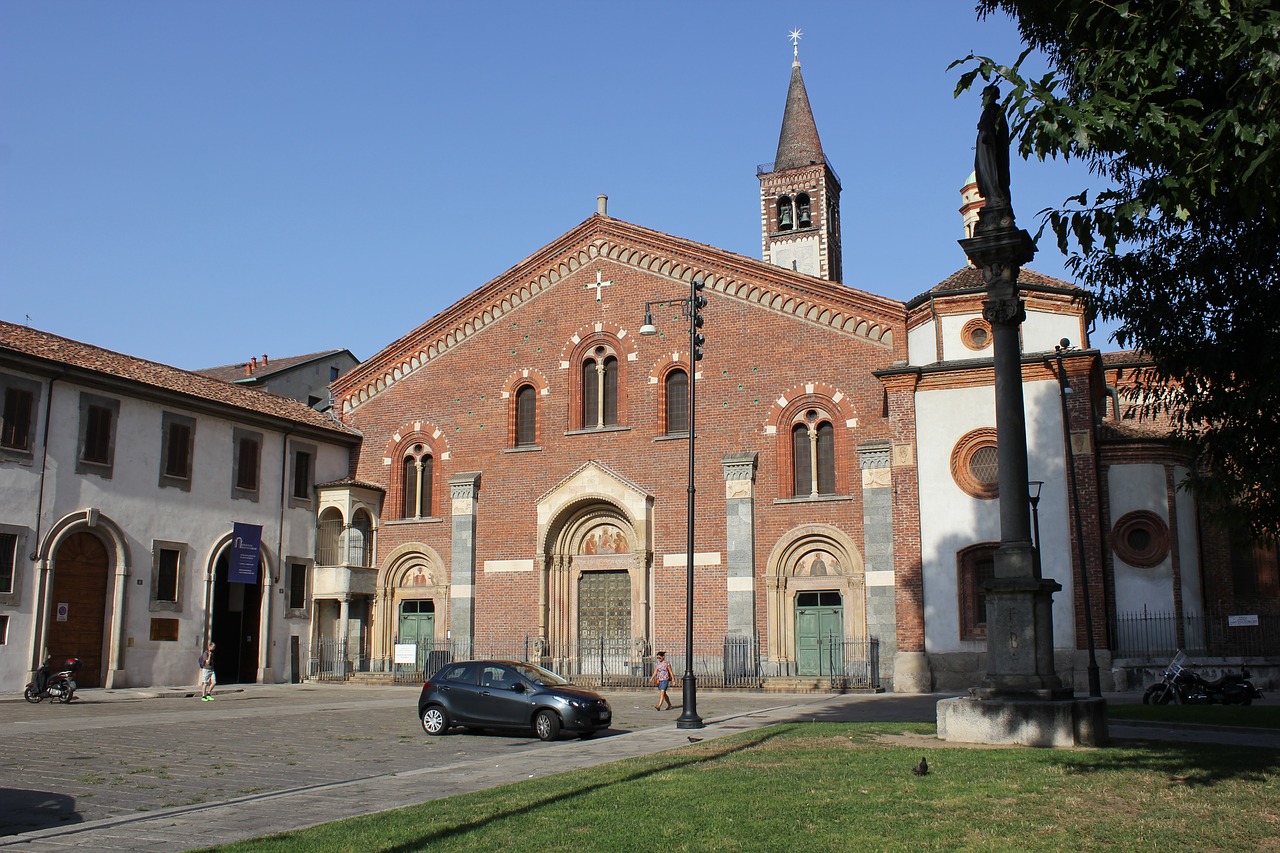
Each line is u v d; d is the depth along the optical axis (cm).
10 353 3450
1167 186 1107
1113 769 1466
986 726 1828
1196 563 3778
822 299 4056
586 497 4275
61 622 3606
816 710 2897
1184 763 1527
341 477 4806
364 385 4875
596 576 4334
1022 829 1098
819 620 3925
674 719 2758
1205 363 1798
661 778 1467
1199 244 1786
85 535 3719
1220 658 3475
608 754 1895
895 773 1459
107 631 3753
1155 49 1123
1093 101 1134
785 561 3981
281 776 1717
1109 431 3925
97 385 3766
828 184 6456
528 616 4334
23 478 3503
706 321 4247
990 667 1891
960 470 3603
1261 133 1043
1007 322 1938
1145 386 2092
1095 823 1124
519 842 1055
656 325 4316
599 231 4475
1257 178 1056
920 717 2594
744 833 1084
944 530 3591
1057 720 1772
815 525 3931
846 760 1602
